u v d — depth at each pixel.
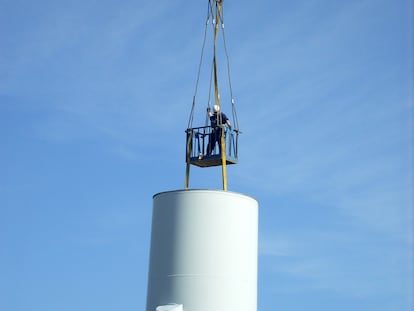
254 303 28.72
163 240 28.75
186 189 28.78
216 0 34.31
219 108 32.50
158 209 29.31
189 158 32.38
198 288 27.88
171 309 27.62
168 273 28.30
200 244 28.22
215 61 33.28
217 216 28.45
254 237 29.31
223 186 31.31
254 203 29.52
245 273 28.47
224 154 31.80
